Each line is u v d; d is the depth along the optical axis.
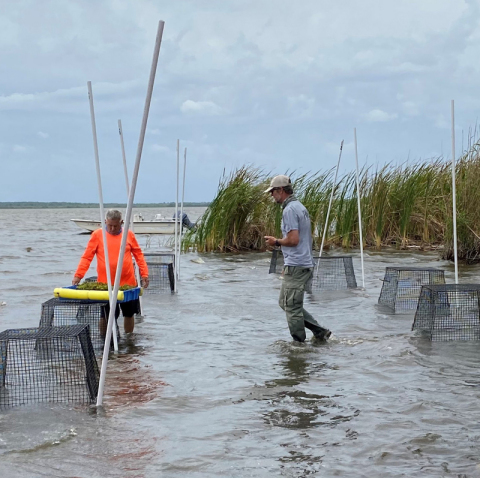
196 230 22.05
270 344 8.23
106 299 8.11
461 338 8.33
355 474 4.45
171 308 10.91
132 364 7.32
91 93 7.36
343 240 21.48
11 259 19.66
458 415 5.52
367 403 5.86
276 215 21.27
